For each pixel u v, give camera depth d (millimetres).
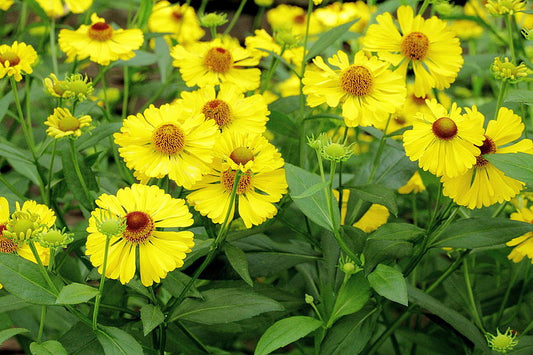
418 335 851
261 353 736
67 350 743
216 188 751
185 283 757
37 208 745
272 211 748
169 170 734
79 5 993
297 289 899
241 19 1723
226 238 793
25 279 712
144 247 716
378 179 856
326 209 750
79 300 694
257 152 751
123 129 742
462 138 735
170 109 758
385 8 958
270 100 1072
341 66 790
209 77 875
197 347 833
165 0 1142
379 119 776
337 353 771
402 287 732
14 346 1064
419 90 820
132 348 715
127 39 913
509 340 769
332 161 725
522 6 807
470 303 857
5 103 893
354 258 750
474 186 745
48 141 852
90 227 716
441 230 773
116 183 901
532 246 805
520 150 747
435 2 856
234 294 763
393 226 767
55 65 952
